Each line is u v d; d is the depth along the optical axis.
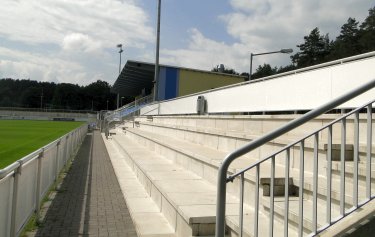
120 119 38.41
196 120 12.86
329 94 6.61
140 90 56.56
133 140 19.52
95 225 5.92
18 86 149.25
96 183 9.67
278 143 6.13
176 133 13.37
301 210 3.27
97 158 15.52
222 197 3.09
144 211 6.52
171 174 7.91
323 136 6.02
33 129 40.09
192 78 34.19
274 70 106.12
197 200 5.50
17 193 4.49
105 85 145.38
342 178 3.25
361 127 5.27
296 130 6.87
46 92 146.38
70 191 8.62
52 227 5.80
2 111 92.56
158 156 11.51
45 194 7.22
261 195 4.84
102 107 143.62
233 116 9.60
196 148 9.09
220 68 40.62
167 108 19.70
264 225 4.16
